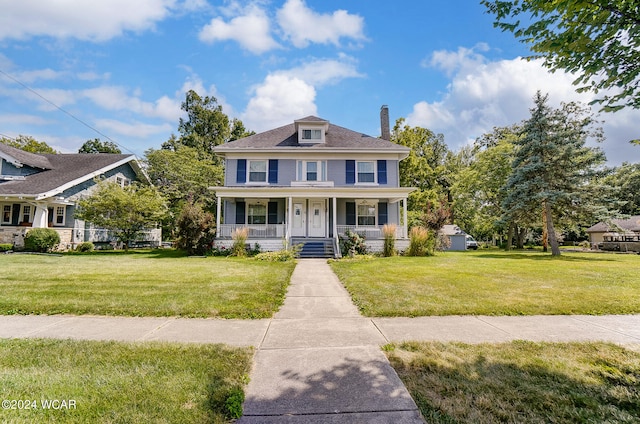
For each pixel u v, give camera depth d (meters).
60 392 2.63
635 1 2.86
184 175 27.14
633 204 30.58
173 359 3.33
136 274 8.62
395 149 18.61
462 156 37.38
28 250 16.14
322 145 19.09
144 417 2.30
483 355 3.53
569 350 3.69
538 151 18.25
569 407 2.51
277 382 2.90
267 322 4.82
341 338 4.12
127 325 4.59
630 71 3.20
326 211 18.56
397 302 5.94
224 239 16.03
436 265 11.66
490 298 6.25
